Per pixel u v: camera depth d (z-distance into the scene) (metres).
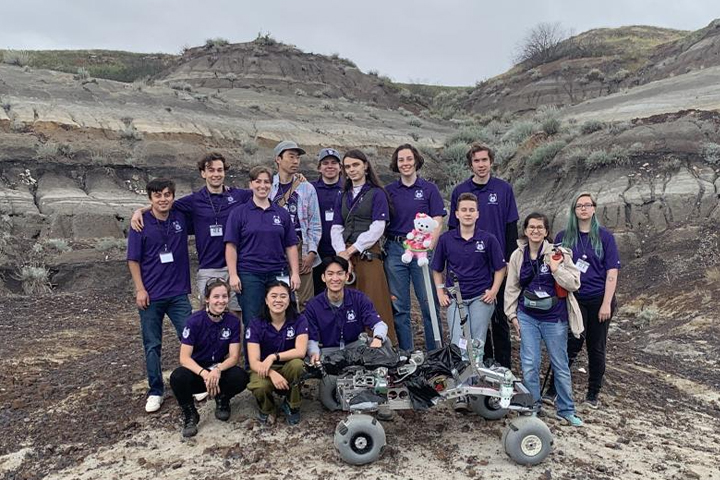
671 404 7.36
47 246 16.08
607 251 6.28
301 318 5.54
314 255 6.53
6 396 6.81
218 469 4.82
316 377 5.37
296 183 6.57
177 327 6.19
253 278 5.85
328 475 4.68
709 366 9.70
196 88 41.31
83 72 28.67
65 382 7.22
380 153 30.38
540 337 5.84
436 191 6.47
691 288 13.94
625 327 13.17
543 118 31.50
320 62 49.97
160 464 4.96
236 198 6.40
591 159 21.00
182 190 21.22
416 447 5.16
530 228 5.59
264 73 45.44
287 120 30.73
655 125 21.78
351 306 5.67
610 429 6.01
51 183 18.86
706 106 22.95
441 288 6.03
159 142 22.84
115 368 7.58
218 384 5.42
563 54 59.75
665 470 5.16
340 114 35.72
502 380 4.88
